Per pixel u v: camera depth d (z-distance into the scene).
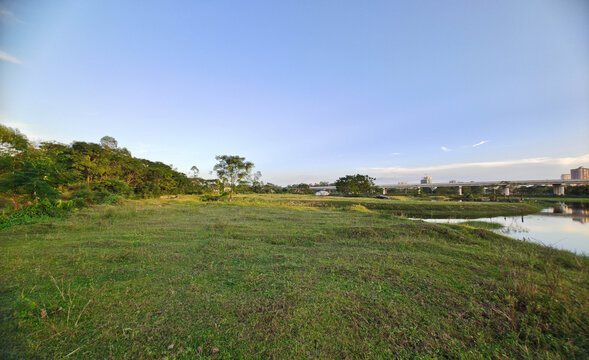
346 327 2.63
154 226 8.97
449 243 6.95
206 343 2.34
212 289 3.56
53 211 10.66
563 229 14.04
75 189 18.12
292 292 3.42
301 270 4.39
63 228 8.11
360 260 5.00
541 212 25.14
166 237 7.16
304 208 18.34
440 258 5.21
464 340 2.47
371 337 2.47
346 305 3.08
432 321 2.77
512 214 23.22
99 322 2.66
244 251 5.68
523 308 3.07
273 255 5.42
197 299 3.23
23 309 2.82
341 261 4.89
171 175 39.09
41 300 3.11
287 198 32.84
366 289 3.58
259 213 13.79
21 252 5.25
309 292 3.44
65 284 3.65
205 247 5.95
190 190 45.00
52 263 4.56
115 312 2.87
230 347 2.29
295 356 2.19
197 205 18.95
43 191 10.95
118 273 4.16
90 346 2.27
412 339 2.45
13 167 11.65
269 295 3.34
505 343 2.43
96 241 6.32
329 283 3.79
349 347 2.32
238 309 2.96
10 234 7.26
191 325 2.63
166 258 5.05
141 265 4.62
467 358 2.19
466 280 3.96
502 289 3.50
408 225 8.54
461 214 22.73
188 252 5.56
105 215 11.05
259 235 7.58
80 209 13.41
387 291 3.52
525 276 3.97
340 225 9.62
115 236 7.16
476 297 3.35
